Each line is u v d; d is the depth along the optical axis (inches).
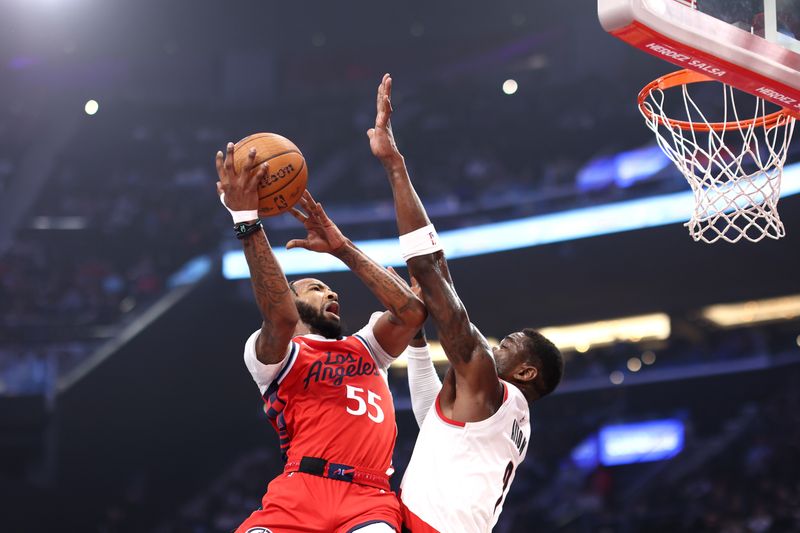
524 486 590.9
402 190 112.9
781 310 584.4
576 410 634.2
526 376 121.8
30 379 576.1
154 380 604.1
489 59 769.6
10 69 769.6
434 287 111.1
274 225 629.0
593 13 721.0
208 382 618.8
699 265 534.6
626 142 637.9
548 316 600.7
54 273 658.2
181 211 708.7
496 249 593.6
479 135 706.8
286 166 112.9
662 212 537.3
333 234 119.8
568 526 553.3
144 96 795.4
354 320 615.5
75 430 578.6
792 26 123.4
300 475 116.6
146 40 779.4
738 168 144.2
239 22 773.3
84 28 761.6
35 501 560.4
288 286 114.1
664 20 110.5
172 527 581.6
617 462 609.6
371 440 119.3
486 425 113.1
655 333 624.1
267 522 115.0
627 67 683.4
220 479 612.1
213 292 624.7
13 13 735.7
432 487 113.3
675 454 596.4
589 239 563.2
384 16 767.1
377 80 799.1
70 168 745.0
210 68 804.0
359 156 732.0
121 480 589.3
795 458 539.5
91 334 606.5
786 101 128.0
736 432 581.6
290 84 807.1
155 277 666.8
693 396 612.4
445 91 754.8
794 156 481.7
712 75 121.6
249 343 119.4
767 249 508.7
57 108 771.4
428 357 134.6
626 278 559.5
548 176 634.2
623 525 540.4
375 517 113.7
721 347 615.2
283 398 120.3
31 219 708.0
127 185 733.9
